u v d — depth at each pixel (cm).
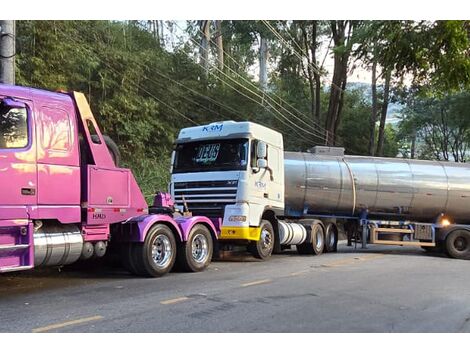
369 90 4056
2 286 897
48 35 1678
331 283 969
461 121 3900
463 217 1773
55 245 830
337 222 1802
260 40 3681
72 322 644
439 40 745
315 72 3538
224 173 1255
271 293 852
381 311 738
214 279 996
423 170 1748
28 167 790
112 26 2184
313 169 1662
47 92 846
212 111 2694
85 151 902
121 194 959
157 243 1016
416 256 1636
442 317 713
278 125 3150
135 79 2133
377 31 820
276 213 1409
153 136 2219
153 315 685
